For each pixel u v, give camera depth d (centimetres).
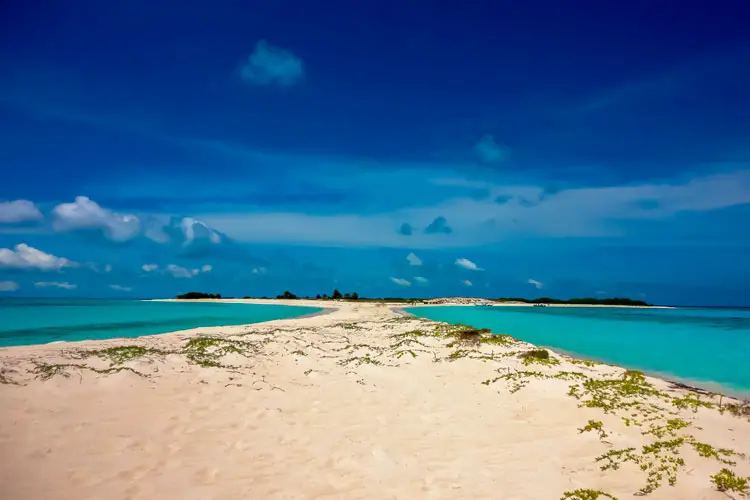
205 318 5184
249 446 1043
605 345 3416
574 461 988
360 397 1446
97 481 859
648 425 1169
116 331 3522
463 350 2139
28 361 1557
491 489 869
